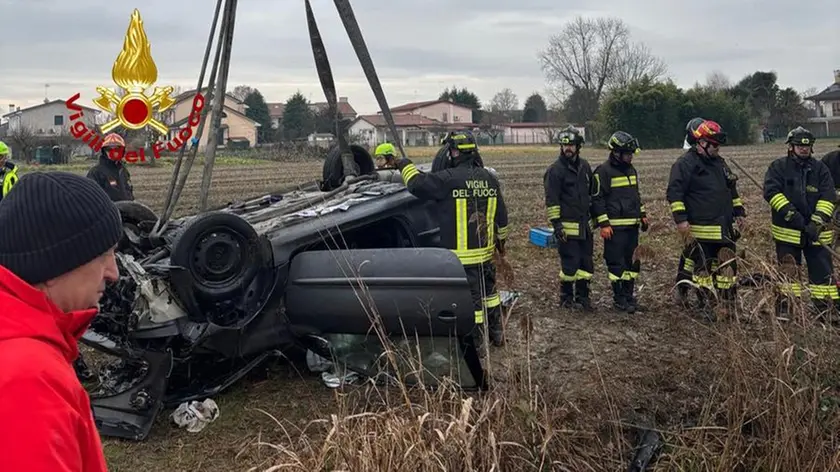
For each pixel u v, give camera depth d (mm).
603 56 64125
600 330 6145
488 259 5383
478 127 74125
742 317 4172
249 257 4527
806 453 3260
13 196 1539
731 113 49938
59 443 1346
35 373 1359
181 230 4344
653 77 57031
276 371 5156
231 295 4473
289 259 4793
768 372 3561
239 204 6012
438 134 68938
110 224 1626
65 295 1589
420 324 4449
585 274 6883
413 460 3031
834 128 75375
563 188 6812
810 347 3730
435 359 4496
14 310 1433
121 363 5078
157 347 4430
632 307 6688
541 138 73688
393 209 5352
